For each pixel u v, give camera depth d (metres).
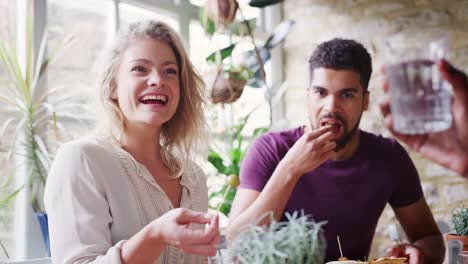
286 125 3.32
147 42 1.39
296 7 3.93
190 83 1.56
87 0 2.76
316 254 0.79
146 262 1.08
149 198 1.36
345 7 3.69
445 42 0.90
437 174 3.21
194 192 1.54
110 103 1.42
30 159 2.25
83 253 1.17
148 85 1.36
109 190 1.28
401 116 0.92
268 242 0.80
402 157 2.29
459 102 2.59
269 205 1.91
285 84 3.76
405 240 2.83
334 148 2.14
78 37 2.70
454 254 1.32
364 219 2.22
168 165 1.51
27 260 2.26
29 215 2.38
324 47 2.31
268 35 3.99
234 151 3.08
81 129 2.56
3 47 2.23
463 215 1.64
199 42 3.46
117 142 1.42
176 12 3.32
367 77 2.30
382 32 3.53
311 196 2.21
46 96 2.41
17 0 2.46
